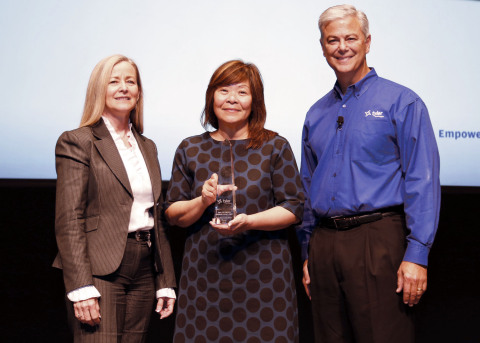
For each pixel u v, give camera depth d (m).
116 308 1.90
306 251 2.29
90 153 1.93
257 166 1.97
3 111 2.98
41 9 3.04
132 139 2.12
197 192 1.98
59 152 1.92
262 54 3.22
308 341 3.31
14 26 3.02
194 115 3.14
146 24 3.13
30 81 3.02
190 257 1.99
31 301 3.10
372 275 1.97
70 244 1.85
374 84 2.15
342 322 2.07
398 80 3.34
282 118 3.22
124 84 2.03
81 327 1.87
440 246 3.41
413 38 3.36
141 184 2.01
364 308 1.98
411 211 1.96
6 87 2.99
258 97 2.04
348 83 2.20
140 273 1.99
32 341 3.09
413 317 2.01
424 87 3.36
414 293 1.92
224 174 1.97
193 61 3.16
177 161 2.07
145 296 2.01
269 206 1.98
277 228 1.93
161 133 3.11
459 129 3.36
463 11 3.43
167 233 2.13
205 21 3.19
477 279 3.42
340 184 2.09
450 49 3.40
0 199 3.10
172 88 3.13
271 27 3.24
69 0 3.07
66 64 3.05
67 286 1.83
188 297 1.96
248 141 2.02
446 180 3.32
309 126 2.31
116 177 1.93
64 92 3.04
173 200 2.05
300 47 3.26
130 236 1.96
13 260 3.09
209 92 2.05
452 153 3.34
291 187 1.98
